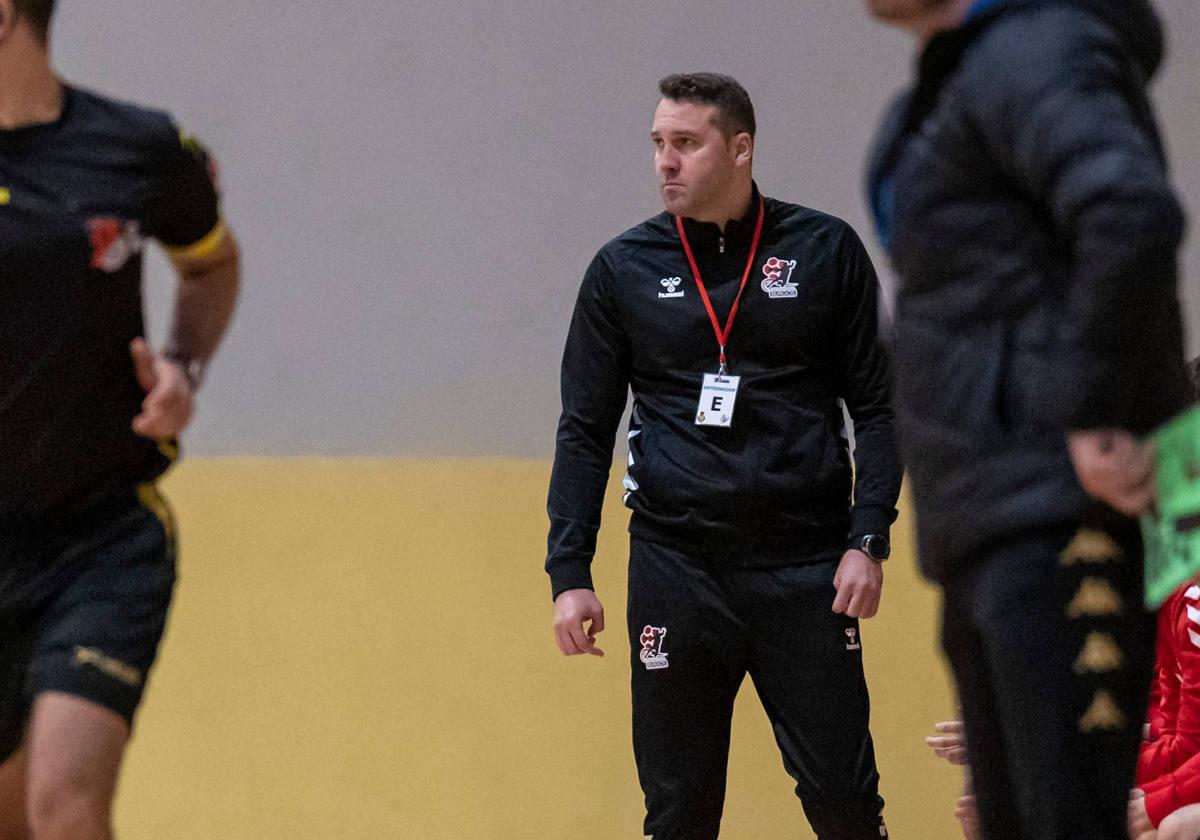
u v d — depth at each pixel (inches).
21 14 331.6
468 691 667.4
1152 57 284.2
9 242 335.0
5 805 376.2
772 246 494.0
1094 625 271.6
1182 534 274.2
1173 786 404.5
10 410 343.6
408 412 732.0
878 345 497.0
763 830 644.1
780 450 486.6
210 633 677.9
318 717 665.6
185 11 738.8
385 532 693.9
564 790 654.5
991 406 275.7
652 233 505.7
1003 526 272.8
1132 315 251.8
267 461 719.1
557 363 732.7
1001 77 265.3
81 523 356.8
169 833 652.1
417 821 652.7
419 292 736.3
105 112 346.9
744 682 662.5
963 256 278.7
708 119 485.4
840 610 480.7
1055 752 271.3
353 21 738.8
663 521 493.4
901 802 645.9
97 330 344.5
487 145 736.3
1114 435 257.9
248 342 733.9
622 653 669.9
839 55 729.0
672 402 498.3
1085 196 249.9
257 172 737.6
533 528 694.5
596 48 735.1
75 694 331.9
